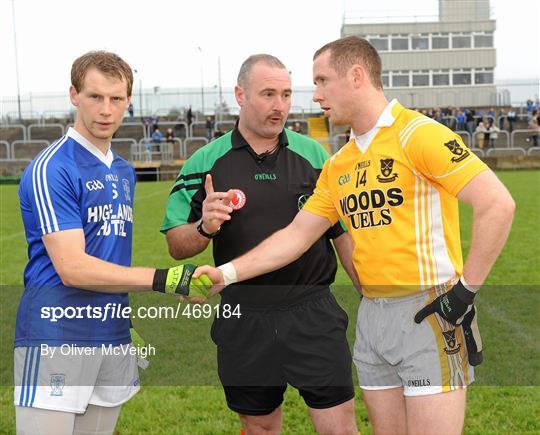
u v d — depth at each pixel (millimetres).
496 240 2756
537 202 17094
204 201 3496
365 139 3076
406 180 2963
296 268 3650
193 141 33344
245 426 3904
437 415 2979
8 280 9008
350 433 3701
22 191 3119
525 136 34781
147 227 13953
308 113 38031
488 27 50312
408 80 50844
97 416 3336
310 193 3742
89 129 3094
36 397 3080
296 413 4605
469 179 2791
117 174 3260
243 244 3709
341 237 3803
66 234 3012
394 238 3012
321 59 3109
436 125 2910
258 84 3521
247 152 3736
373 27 50656
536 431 4266
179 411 4605
